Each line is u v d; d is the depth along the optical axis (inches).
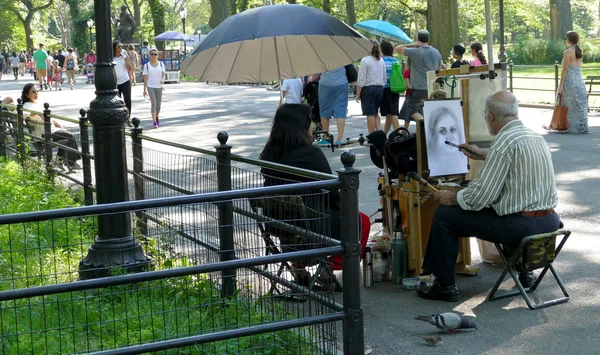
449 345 195.6
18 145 472.4
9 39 3646.7
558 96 595.5
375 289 243.4
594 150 500.4
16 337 170.6
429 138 239.6
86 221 274.4
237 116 823.1
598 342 194.4
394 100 548.1
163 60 1625.2
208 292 190.1
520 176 214.4
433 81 259.8
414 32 2869.1
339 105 543.8
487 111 221.1
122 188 233.6
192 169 233.6
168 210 217.0
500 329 205.3
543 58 1469.0
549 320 210.5
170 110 915.4
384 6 2075.5
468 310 220.7
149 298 182.1
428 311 221.1
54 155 414.0
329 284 164.2
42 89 1535.4
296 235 172.7
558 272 252.4
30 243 252.8
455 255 225.6
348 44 314.5
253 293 185.0
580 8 3363.7
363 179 428.8
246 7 2065.7
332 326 166.4
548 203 218.5
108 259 222.5
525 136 215.9
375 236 260.5
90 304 189.3
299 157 220.8
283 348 173.2
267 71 312.8
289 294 172.7
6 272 223.5
